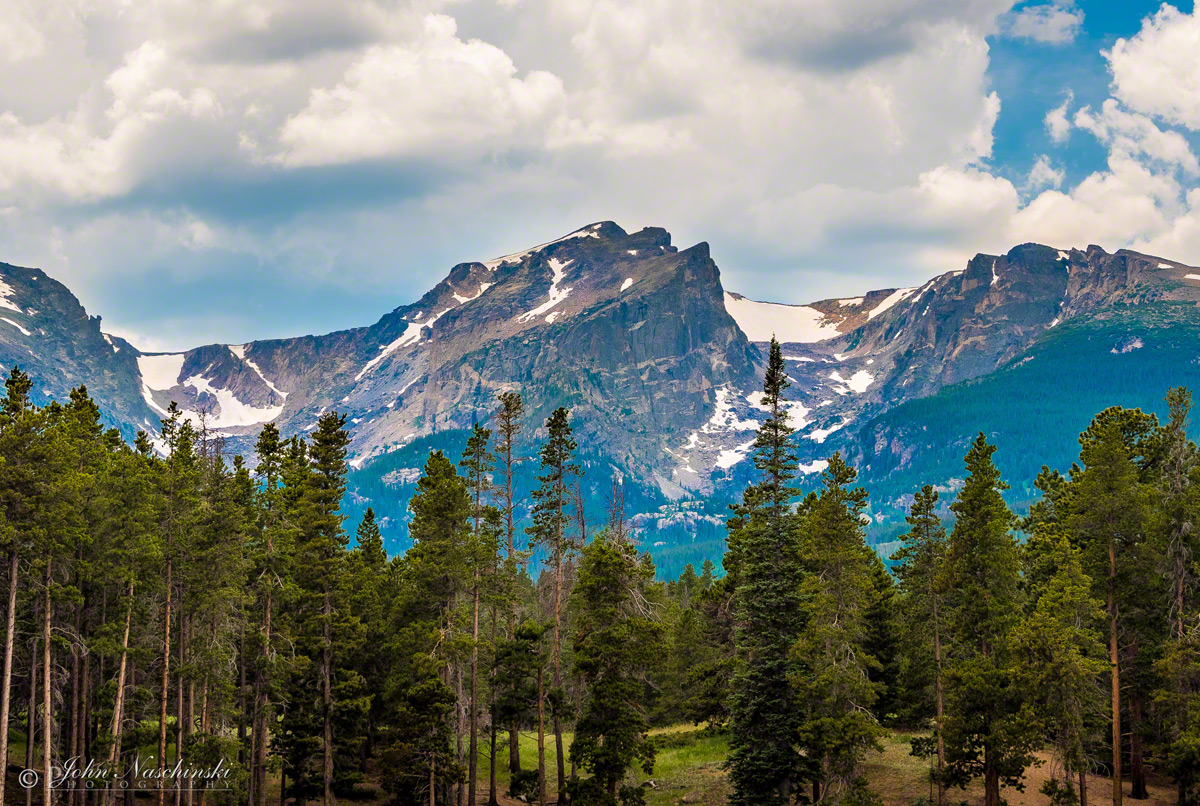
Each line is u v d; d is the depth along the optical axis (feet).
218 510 173.27
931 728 234.17
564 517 197.47
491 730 203.31
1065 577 175.11
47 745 148.46
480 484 197.26
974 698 173.27
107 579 161.58
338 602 196.13
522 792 197.57
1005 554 178.29
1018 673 163.43
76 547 160.15
